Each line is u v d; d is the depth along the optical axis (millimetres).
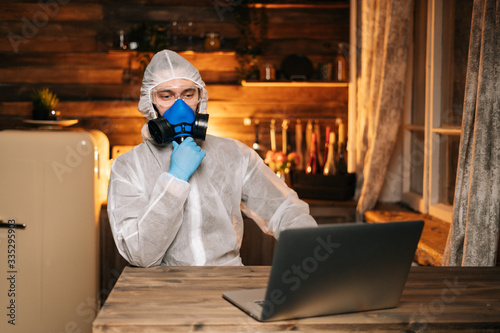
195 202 1760
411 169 3346
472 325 1188
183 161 1651
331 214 3352
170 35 3793
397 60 2867
